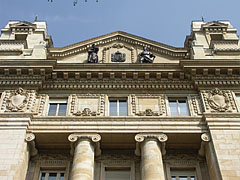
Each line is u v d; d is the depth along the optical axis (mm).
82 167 21641
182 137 24016
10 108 24797
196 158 24156
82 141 23234
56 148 24562
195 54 28828
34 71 26750
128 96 26453
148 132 23719
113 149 24625
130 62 30375
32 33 33875
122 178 23406
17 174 21172
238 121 23984
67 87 26797
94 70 27109
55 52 30844
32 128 23859
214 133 23375
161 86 26891
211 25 33906
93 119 24391
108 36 32500
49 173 23562
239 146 22562
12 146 22469
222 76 26969
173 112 25750
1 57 28469
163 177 21562
